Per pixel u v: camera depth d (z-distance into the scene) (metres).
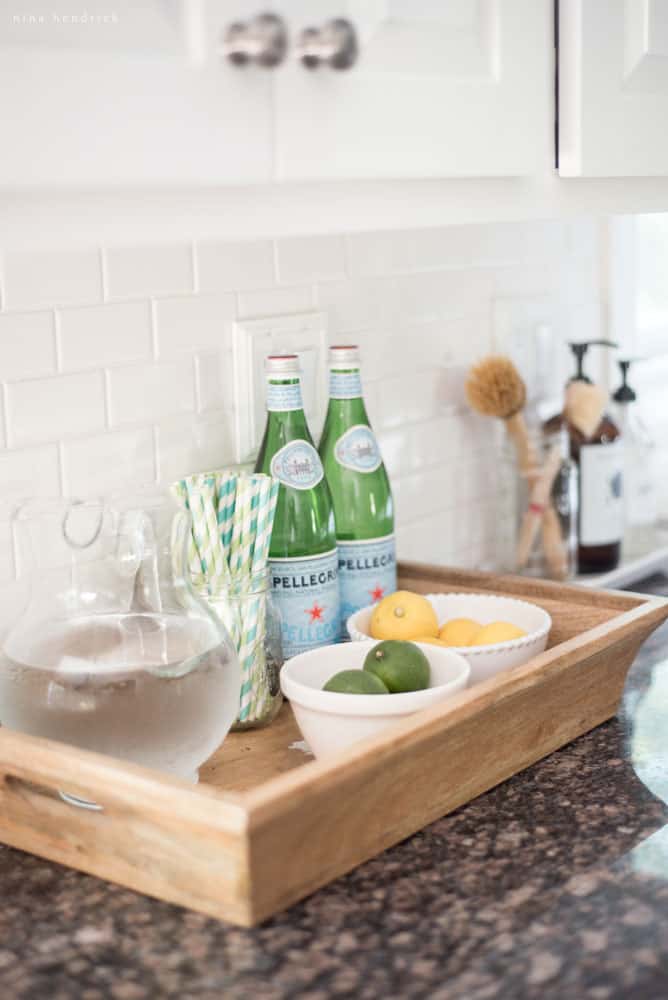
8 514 1.26
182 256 1.41
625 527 2.05
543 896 0.98
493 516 1.94
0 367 1.24
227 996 0.86
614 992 0.86
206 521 1.26
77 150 0.78
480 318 1.85
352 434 1.48
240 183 0.88
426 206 1.05
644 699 1.41
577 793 1.16
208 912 0.96
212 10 0.84
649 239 2.23
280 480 1.38
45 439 1.29
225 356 1.48
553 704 1.23
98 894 0.99
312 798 0.95
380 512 1.49
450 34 1.02
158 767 1.08
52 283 1.28
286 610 1.40
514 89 1.09
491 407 1.79
